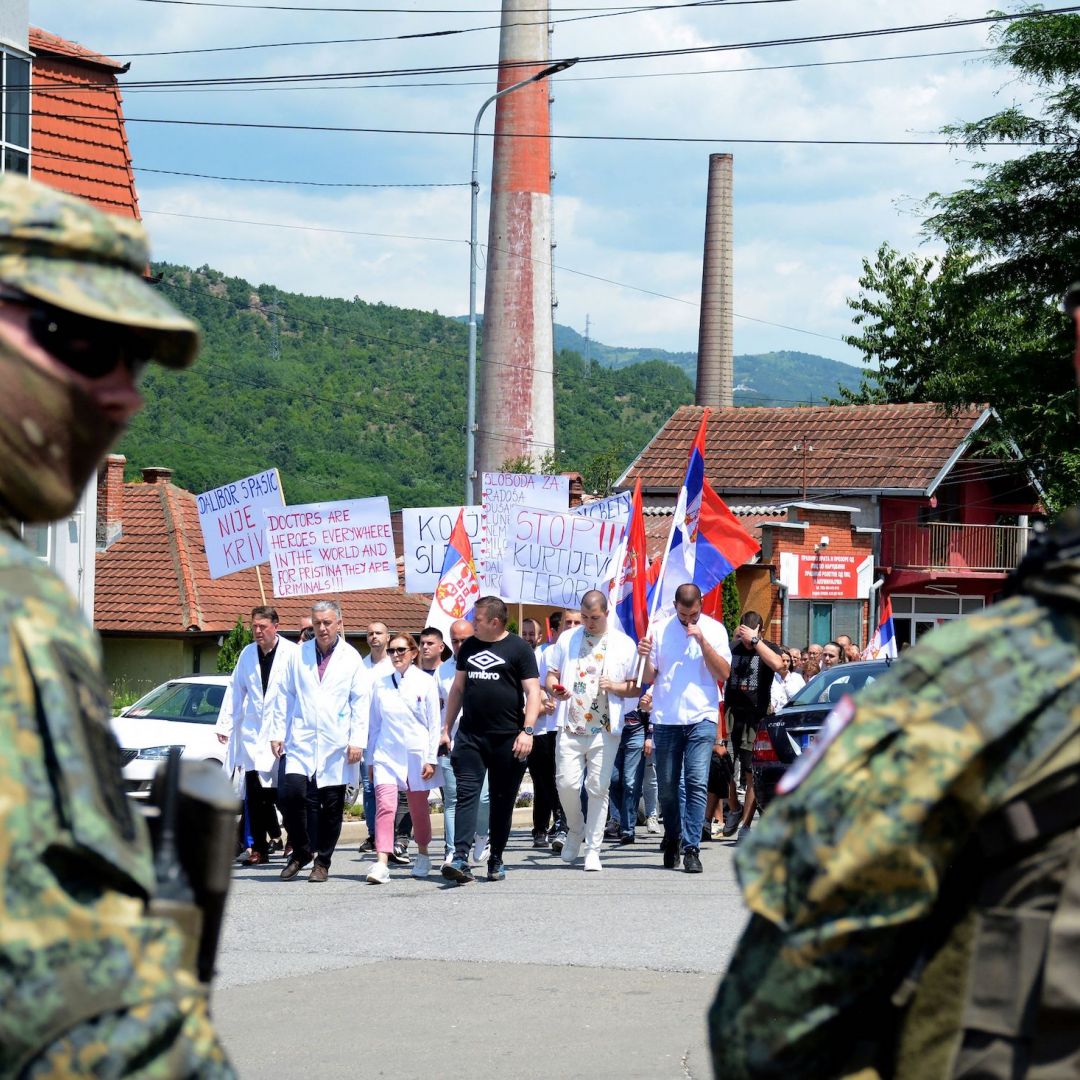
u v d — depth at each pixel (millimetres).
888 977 2125
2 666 1710
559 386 109562
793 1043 2125
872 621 41906
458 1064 6738
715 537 18453
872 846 2049
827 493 44781
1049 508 31344
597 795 13359
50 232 1913
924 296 58156
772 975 2131
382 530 19031
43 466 1937
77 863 1699
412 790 12883
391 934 10023
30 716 1707
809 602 39000
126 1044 1678
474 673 12438
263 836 14219
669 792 13258
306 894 11945
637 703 13906
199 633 36125
